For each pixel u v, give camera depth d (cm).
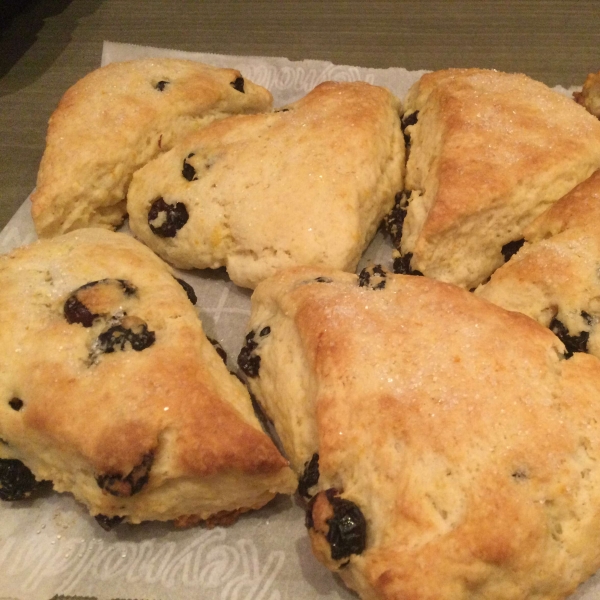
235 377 21
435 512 17
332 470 18
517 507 17
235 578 18
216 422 18
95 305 20
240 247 23
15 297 21
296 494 20
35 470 20
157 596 18
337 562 17
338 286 21
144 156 26
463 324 19
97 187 25
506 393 18
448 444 17
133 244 23
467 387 18
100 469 18
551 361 19
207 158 25
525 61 32
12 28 35
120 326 20
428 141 25
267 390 21
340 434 18
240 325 23
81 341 20
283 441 20
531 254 22
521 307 21
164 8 37
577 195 22
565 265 21
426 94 27
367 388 18
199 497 19
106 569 19
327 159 24
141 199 25
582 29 34
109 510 19
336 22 35
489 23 34
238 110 28
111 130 25
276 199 23
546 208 23
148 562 19
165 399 19
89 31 35
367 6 36
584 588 18
